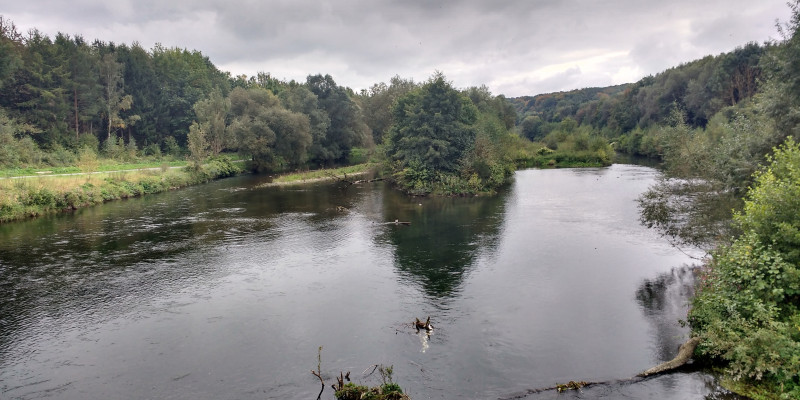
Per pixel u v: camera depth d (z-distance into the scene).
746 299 13.66
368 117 111.81
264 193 52.31
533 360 14.84
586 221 35.06
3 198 35.66
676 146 36.66
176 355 15.45
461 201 45.78
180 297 20.47
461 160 53.97
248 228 33.75
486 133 62.88
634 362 14.59
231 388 13.52
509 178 62.78
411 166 54.53
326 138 95.25
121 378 14.10
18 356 15.44
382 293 20.77
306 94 92.69
